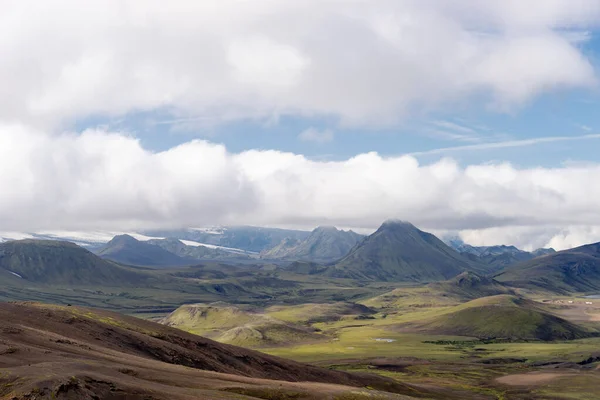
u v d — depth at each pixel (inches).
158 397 3090.6
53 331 4970.5
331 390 4525.1
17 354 3378.4
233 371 6387.8
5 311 5049.2
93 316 6594.5
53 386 2645.2
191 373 4352.9
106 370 3412.9
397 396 4960.6
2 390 2593.5
